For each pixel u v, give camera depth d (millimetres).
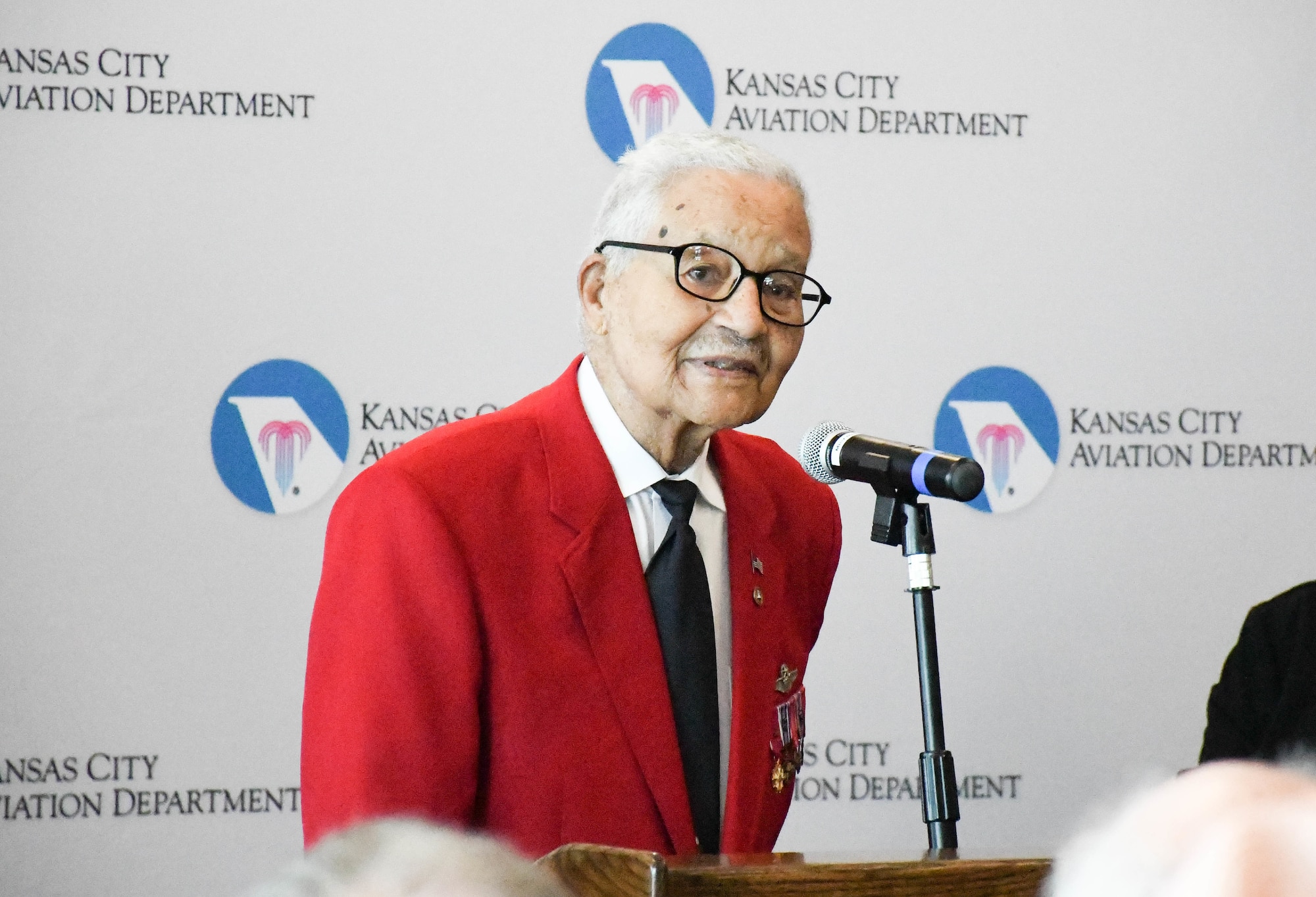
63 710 6262
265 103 6457
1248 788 1111
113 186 6352
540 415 3967
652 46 6707
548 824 3580
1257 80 7008
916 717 6848
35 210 6293
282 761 6410
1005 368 6895
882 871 2395
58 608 6270
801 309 3826
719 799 3768
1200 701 6969
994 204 6898
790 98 6793
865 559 6852
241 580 6410
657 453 3918
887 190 6848
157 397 6375
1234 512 6996
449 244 6578
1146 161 6965
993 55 6891
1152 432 6961
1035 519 6918
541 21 6645
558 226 6648
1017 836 6871
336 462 6492
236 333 6434
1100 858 1103
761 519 4121
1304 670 5199
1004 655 6895
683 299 3662
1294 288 7020
